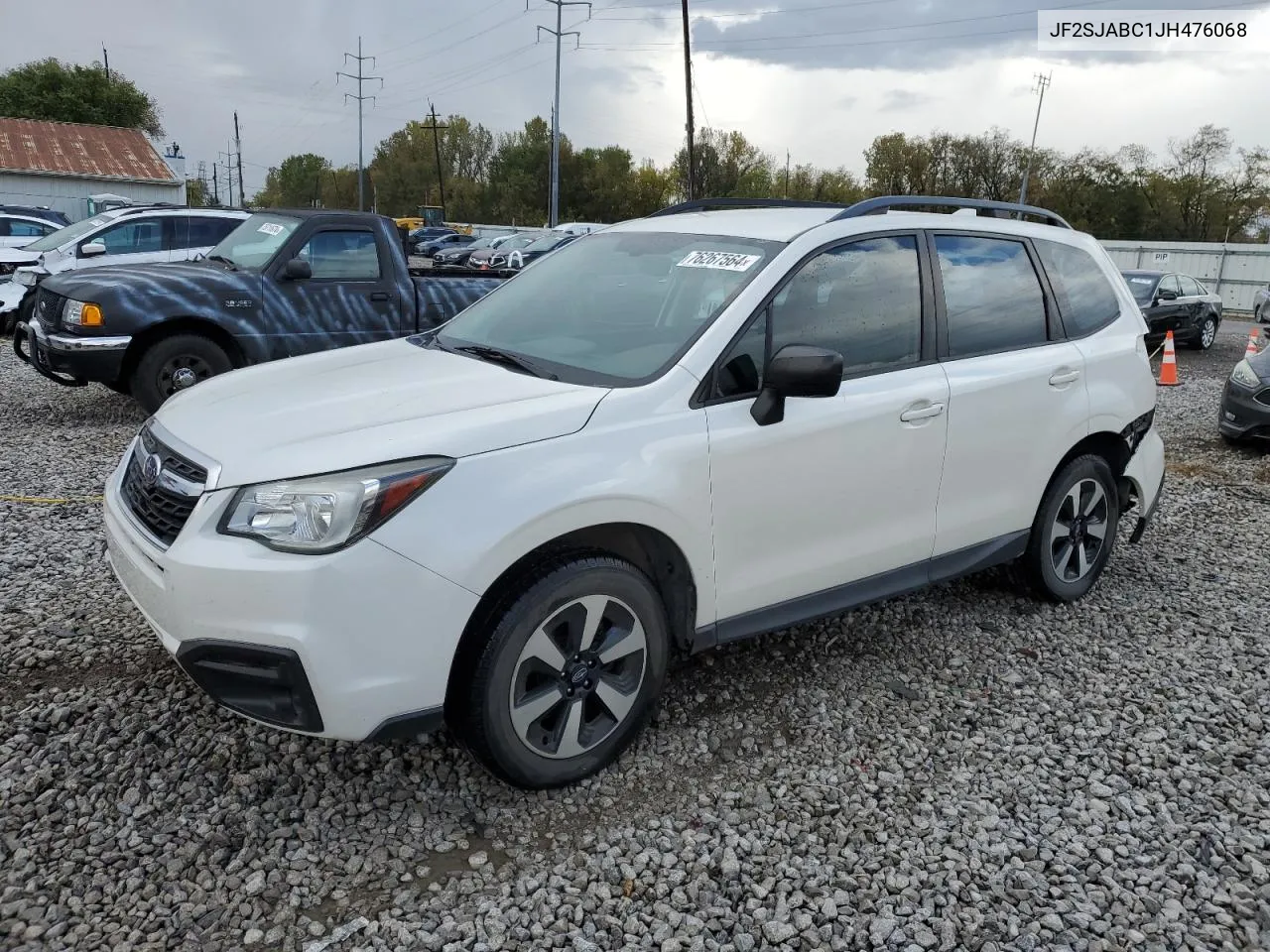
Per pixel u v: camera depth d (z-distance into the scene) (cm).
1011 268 434
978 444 402
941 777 329
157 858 270
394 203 10288
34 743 319
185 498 279
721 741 346
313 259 834
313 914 254
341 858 275
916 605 474
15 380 1031
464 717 285
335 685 259
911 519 386
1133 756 346
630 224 436
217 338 810
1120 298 489
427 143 10181
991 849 291
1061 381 434
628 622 309
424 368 350
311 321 830
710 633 336
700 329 332
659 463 306
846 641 430
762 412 328
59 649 385
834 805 309
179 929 245
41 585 447
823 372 309
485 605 284
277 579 255
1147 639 446
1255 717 376
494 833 289
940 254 404
